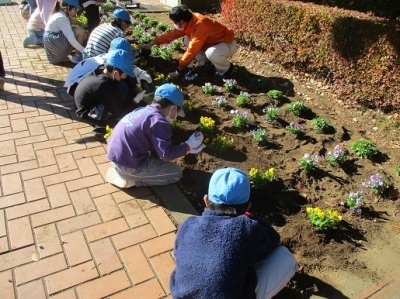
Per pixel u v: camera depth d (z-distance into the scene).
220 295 2.01
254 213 3.50
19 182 3.63
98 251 2.97
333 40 5.77
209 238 2.09
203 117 4.77
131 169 3.48
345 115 5.49
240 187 2.17
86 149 4.21
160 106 3.31
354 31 5.44
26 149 4.12
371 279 2.91
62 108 4.99
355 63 5.51
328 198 3.79
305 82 6.38
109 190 3.64
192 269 2.07
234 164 4.16
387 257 3.13
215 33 5.98
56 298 2.59
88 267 2.83
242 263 2.07
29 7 8.19
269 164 4.20
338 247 3.20
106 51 5.44
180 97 3.32
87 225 3.21
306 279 2.88
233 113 5.15
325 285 2.84
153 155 3.97
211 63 6.52
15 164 3.87
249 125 4.98
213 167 4.09
